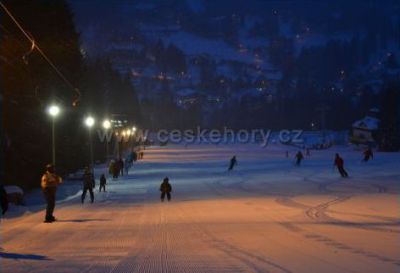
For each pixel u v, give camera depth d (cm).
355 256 1025
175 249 1166
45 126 4119
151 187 3978
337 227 1530
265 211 2100
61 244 1292
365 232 1410
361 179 4016
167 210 2273
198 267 933
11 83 3694
